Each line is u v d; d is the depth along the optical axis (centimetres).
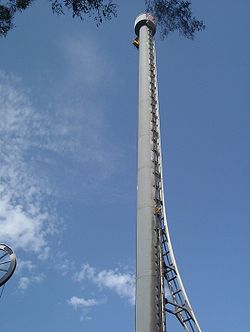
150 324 3759
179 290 4138
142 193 4847
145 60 6500
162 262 4278
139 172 5084
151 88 6078
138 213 4706
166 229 4538
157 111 5791
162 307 3906
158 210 4703
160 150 5303
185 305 4012
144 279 4106
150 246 4347
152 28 7150
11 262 4281
